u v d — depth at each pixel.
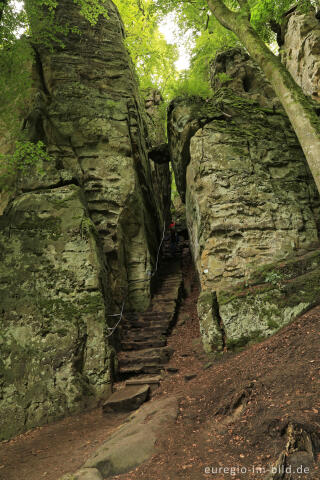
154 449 3.83
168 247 17.34
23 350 7.06
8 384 6.72
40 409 6.52
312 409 3.42
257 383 4.39
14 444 5.69
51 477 3.94
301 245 8.14
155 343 8.70
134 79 14.68
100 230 10.13
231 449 3.50
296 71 11.60
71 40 12.27
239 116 9.81
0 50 9.20
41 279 7.78
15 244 8.09
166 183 20.47
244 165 8.88
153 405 5.30
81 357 7.16
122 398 6.24
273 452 3.18
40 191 8.95
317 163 5.59
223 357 6.83
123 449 3.85
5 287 7.64
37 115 10.55
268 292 7.14
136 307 10.66
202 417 4.45
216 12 8.41
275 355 5.17
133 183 10.94
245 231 8.26
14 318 7.35
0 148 10.06
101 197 10.49
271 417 3.56
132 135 11.90
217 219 8.44
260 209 8.42
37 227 8.31
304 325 5.87
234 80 12.44
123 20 16.55
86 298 7.74
